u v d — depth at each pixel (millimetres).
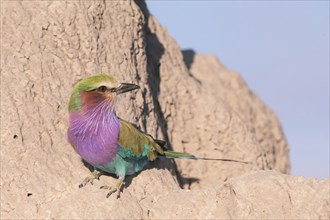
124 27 24328
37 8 23016
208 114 27562
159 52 27906
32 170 19938
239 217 19500
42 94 21578
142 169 21156
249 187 19953
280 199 19656
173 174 23250
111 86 19359
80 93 19359
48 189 19719
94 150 19484
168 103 27172
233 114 27781
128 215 19250
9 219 19078
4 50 21844
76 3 23250
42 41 22562
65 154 20703
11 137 20234
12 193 19484
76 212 19016
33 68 21875
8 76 21359
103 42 23516
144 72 25094
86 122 19328
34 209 19188
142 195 20562
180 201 19906
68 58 22703
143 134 20656
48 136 20828
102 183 20047
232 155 27266
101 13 23797
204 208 19562
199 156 27109
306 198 19688
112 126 19469
